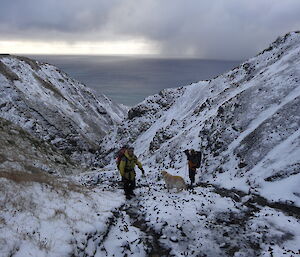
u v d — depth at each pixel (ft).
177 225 34.09
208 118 102.73
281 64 105.70
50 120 199.72
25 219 26.81
